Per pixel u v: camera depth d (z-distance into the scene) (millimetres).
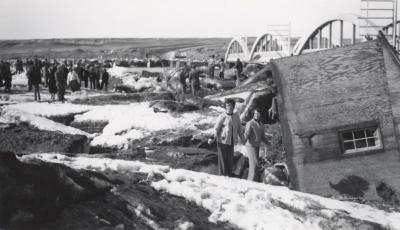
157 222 6270
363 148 10039
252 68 37469
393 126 10023
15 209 5480
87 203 6387
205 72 48812
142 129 15961
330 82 10406
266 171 10773
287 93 10445
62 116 17969
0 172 5594
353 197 9625
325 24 48406
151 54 164500
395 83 10250
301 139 10133
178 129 15711
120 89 34875
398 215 8055
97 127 17312
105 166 8523
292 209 7188
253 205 7082
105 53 177250
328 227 6707
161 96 21406
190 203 7215
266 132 14977
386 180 9727
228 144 9547
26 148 12094
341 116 10172
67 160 9078
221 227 6480
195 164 12023
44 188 5961
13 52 195375
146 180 7922
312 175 9922
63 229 5594
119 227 5922
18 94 29359
